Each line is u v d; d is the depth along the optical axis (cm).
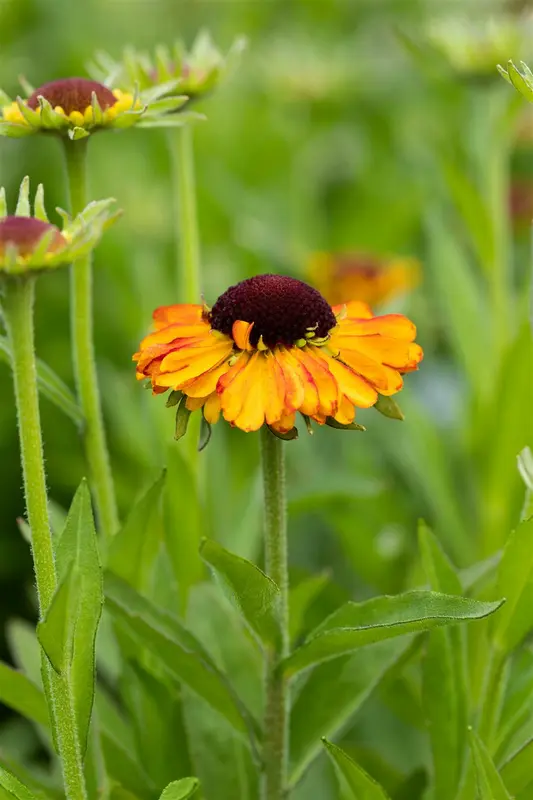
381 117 125
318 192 122
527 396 64
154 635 52
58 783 57
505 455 64
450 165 67
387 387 50
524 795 52
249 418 49
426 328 92
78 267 55
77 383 56
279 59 121
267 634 51
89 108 53
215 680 52
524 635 51
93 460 56
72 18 136
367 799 50
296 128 123
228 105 126
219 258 100
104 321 96
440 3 131
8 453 82
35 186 111
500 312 67
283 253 93
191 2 155
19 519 53
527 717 53
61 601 48
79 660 49
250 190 116
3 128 53
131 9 153
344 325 51
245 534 62
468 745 53
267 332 50
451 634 53
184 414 50
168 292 87
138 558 55
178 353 50
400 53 123
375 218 111
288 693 52
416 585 63
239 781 55
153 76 58
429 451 67
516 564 51
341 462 78
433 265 70
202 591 57
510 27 67
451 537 67
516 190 99
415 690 59
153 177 114
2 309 49
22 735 67
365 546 66
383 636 50
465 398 75
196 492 57
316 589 57
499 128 67
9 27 125
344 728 58
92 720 54
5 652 73
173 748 55
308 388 49
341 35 147
